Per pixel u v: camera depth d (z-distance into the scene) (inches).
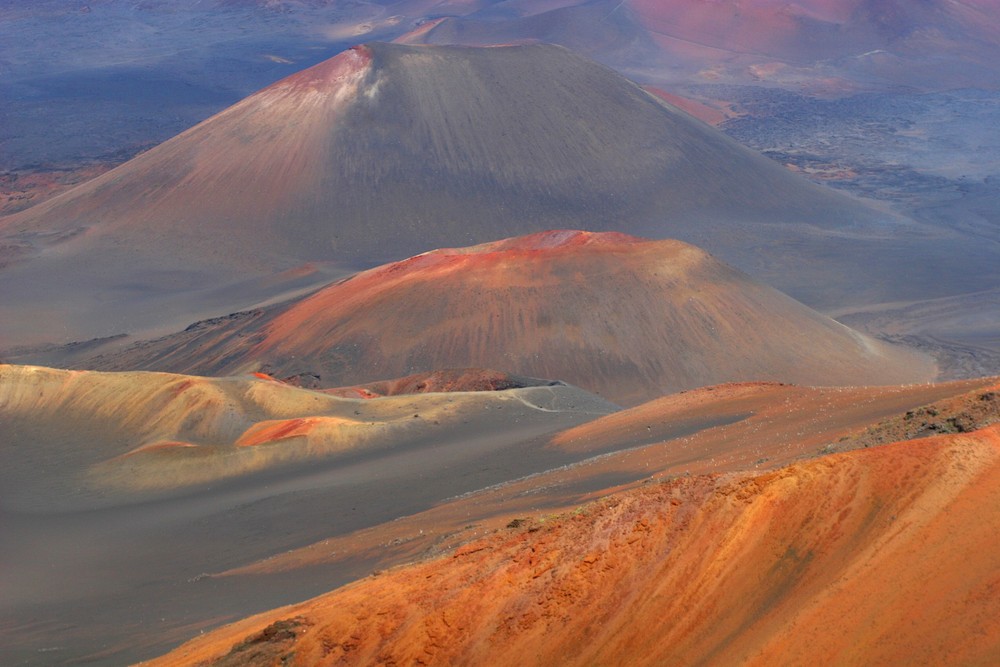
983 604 450.0
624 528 634.8
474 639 617.6
